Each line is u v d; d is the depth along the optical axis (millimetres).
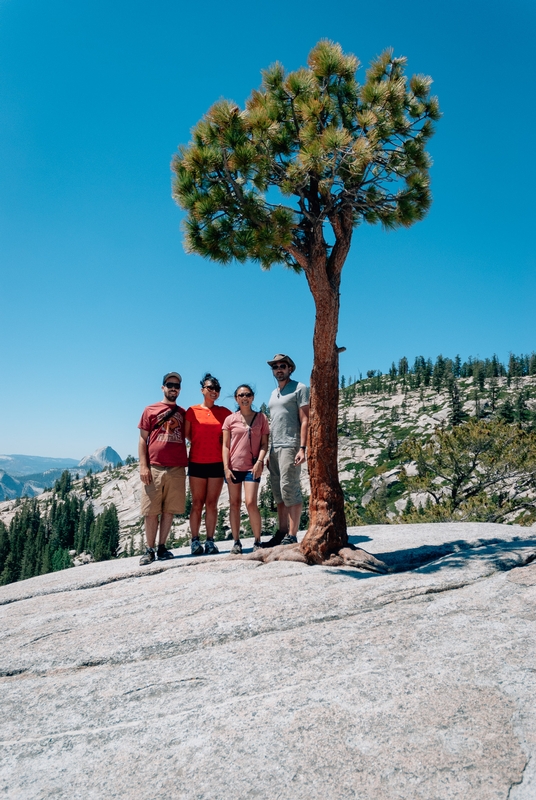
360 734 2900
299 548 6582
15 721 3436
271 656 3926
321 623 4504
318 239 6828
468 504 20406
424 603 4766
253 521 7410
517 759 2623
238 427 7410
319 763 2713
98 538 130000
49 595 6410
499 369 199875
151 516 7465
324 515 6477
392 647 3887
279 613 4719
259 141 6586
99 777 2803
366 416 179875
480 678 3348
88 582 6656
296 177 6332
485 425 22688
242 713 3213
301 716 3107
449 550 6996
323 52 6879
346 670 3605
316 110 6305
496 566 5668
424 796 2455
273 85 7121
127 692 3654
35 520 165875
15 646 4703
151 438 7695
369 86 6574
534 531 8141
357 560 6109
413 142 6828
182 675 3803
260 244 6520
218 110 6512
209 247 6754
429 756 2693
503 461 21453
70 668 4168
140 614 5148
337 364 6777
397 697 3209
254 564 6570
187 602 5293
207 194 6715
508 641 3828
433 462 23344
